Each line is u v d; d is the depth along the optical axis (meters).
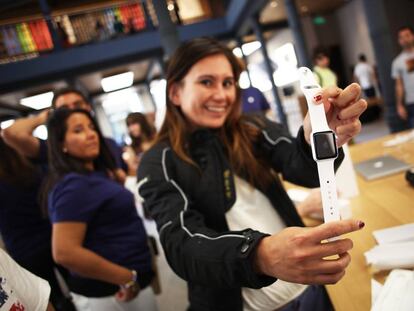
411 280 0.55
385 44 3.12
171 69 0.79
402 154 1.42
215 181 0.75
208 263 0.53
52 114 1.13
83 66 6.20
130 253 1.09
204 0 7.82
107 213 1.06
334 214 0.45
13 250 1.28
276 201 0.81
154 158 0.78
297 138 0.66
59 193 1.01
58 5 7.00
